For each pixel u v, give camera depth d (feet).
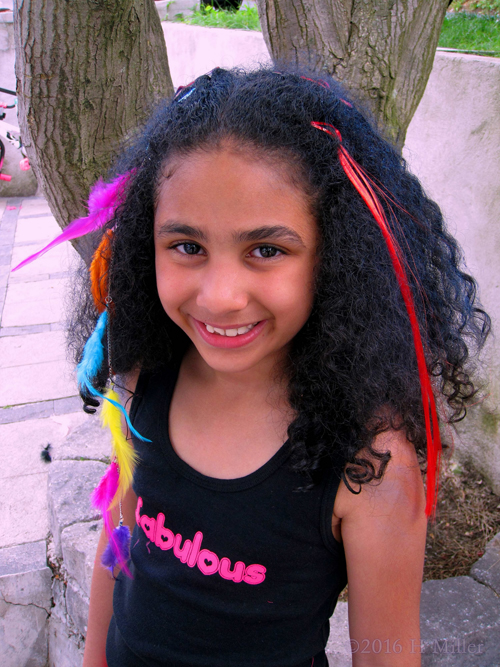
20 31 4.46
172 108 2.83
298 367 2.92
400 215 2.89
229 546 2.95
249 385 3.09
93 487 7.38
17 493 8.41
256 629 3.01
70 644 6.93
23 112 4.78
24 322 13.48
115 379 3.73
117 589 3.64
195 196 2.46
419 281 2.97
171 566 3.12
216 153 2.43
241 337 2.68
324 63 4.83
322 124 2.60
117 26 4.50
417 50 4.87
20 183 23.11
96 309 3.77
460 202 6.94
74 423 10.02
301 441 2.83
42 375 11.48
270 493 2.90
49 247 3.32
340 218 2.66
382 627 2.89
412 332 2.83
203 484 3.03
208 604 3.02
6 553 7.36
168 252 2.68
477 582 5.89
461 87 6.67
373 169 2.81
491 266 6.63
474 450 7.29
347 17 4.71
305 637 3.05
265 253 2.53
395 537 2.80
